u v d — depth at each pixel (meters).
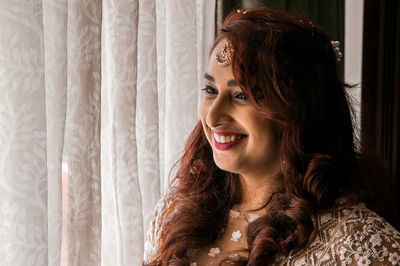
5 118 1.16
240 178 1.16
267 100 1.01
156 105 1.52
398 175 1.99
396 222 1.92
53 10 1.23
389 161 2.01
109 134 1.47
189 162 1.28
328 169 1.04
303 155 1.04
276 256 1.04
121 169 1.43
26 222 1.17
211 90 1.08
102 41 1.45
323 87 1.05
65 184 1.32
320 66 1.05
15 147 1.16
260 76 1.00
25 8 1.15
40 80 1.17
